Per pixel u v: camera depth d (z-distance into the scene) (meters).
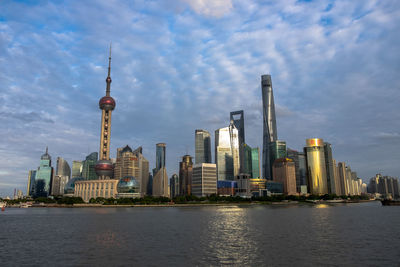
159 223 150.25
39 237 100.19
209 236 100.25
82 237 99.25
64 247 80.06
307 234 104.31
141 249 76.38
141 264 60.56
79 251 74.12
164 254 69.88
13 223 157.25
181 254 69.81
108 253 71.50
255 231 113.56
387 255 67.81
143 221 163.50
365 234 103.75
